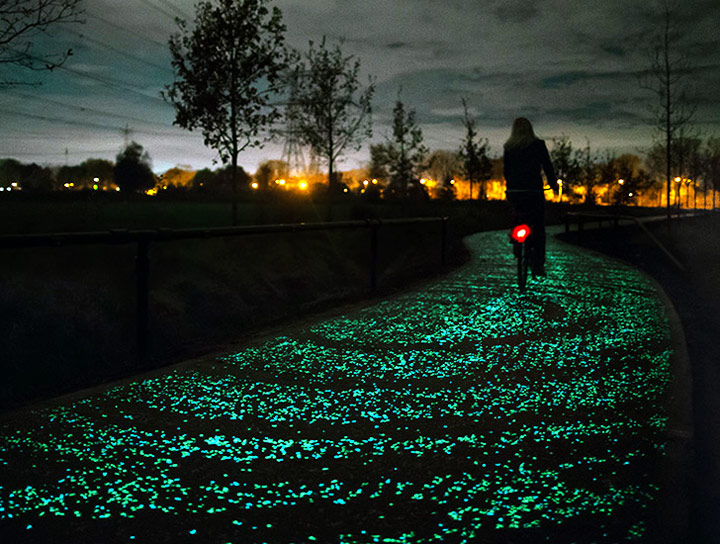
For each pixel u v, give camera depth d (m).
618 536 2.22
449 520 2.37
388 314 7.16
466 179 56.00
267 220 23.75
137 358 5.41
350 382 4.35
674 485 2.62
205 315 9.02
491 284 9.93
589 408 3.70
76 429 3.36
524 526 2.31
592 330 6.11
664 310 7.20
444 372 4.61
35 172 87.75
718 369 4.47
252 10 16.70
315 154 28.08
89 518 2.38
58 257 8.54
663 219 35.53
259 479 2.75
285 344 5.58
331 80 26.59
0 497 2.55
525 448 3.09
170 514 2.42
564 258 14.80
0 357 5.62
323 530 2.30
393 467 2.88
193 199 36.22
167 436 3.28
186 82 16.92
